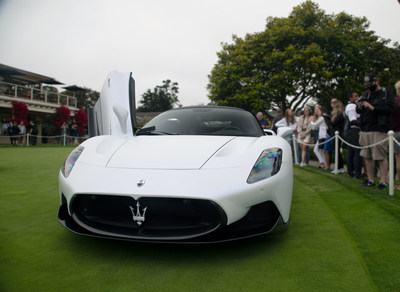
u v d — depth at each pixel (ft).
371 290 4.77
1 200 10.69
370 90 11.76
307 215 8.90
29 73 68.13
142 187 5.77
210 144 7.39
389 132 10.86
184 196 5.57
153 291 4.75
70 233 7.35
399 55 59.62
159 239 5.62
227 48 61.72
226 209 5.65
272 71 56.08
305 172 18.37
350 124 15.69
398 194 11.08
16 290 4.73
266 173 6.26
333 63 56.65
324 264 5.68
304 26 56.49
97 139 8.18
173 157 6.63
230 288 4.84
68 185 6.30
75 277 5.17
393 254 6.09
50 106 72.08
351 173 16.10
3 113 64.75
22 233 7.32
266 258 5.95
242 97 55.93
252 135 8.84
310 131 21.56
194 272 5.38
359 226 7.82
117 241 6.81
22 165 21.35
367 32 59.77
